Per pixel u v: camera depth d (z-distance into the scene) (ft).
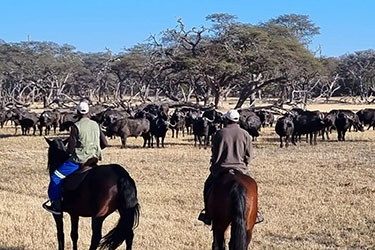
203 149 97.86
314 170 69.10
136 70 214.90
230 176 27.25
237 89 255.09
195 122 101.96
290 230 39.83
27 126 127.54
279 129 99.19
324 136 124.16
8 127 153.48
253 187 27.12
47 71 276.21
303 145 103.55
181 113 127.85
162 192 54.54
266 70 173.99
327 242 37.19
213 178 28.58
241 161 29.25
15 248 33.27
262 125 146.41
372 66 316.60
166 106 155.12
